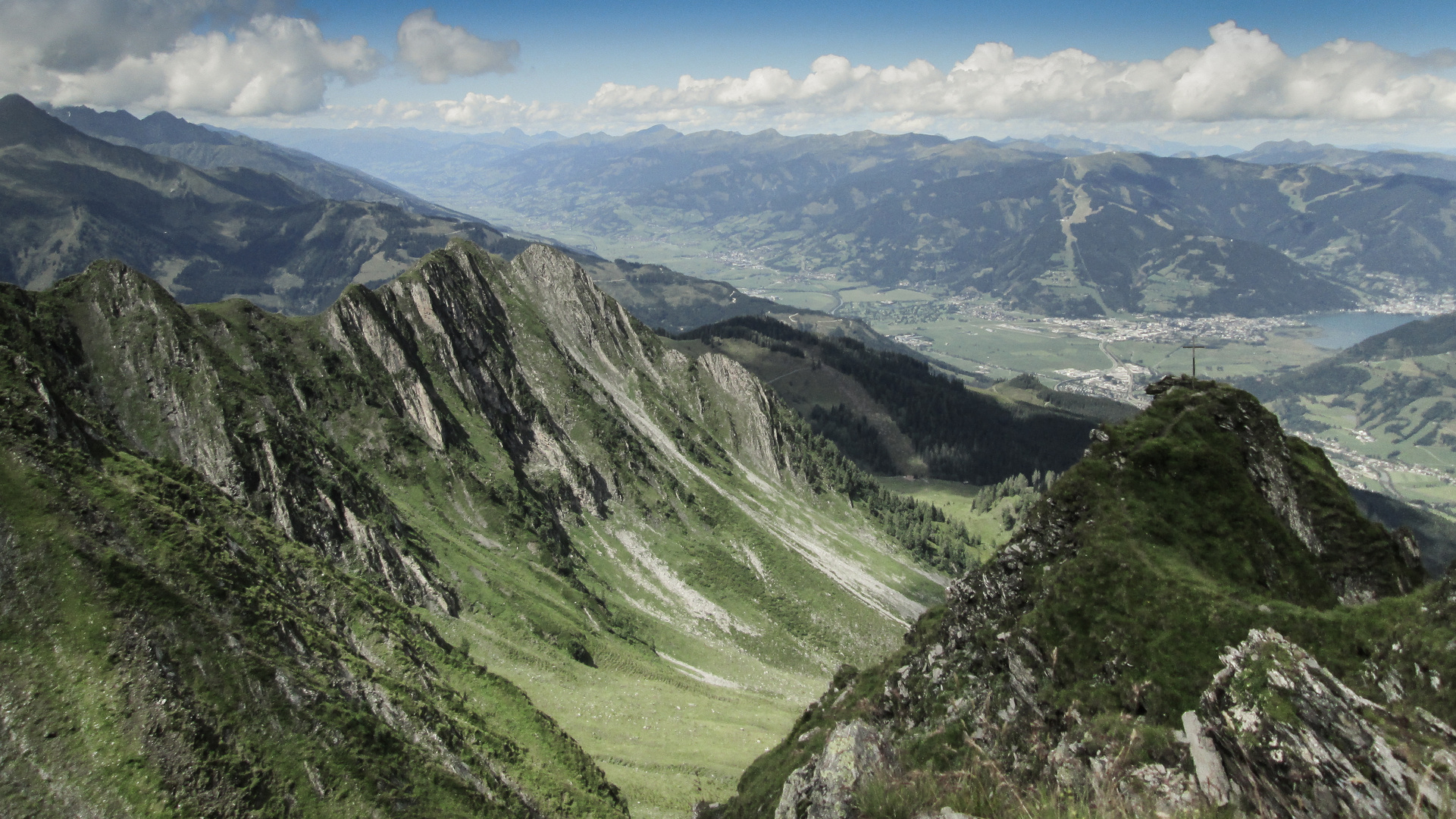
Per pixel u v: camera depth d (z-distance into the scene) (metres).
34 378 74.00
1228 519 53.31
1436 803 21.53
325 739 60.16
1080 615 46.75
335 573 92.69
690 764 100.25
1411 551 53.16
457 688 87.25
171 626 58.31
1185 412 60.25
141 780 49.72
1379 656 37.47
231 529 83.81
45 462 63.34
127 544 62.56
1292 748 24.50
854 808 23.11
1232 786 26.69
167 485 78.62
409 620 96.88
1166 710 39.34
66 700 51.25
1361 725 24.25
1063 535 53.97
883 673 68.56
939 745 47.34
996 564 55.88
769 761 76.94
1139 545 50.06
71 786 48.34
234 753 54.62
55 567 56.50
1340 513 54.84
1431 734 25.11
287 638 67.06
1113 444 58.12
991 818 20.41
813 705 81.06
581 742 100.12
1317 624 40.78
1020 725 44.28
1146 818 22.25
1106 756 34.78
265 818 52.91
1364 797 22.72
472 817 63.53
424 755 67.19
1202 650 41.88
